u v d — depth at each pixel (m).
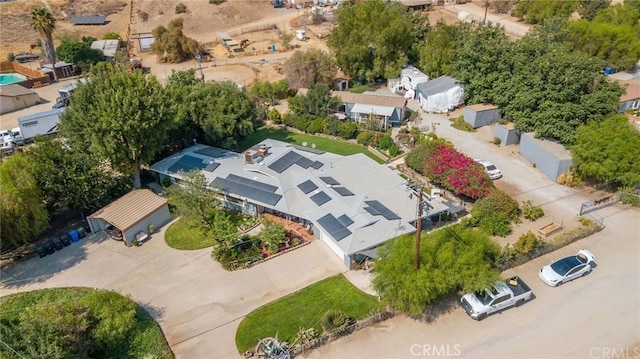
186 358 31.06
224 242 41.12
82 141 45.91
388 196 43.41
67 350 28.25
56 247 42.41
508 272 37.44
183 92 56.91
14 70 92.44
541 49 60.22
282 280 37.56
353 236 37.97
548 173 51.09
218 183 46.84
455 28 79.12
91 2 133.38
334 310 33.81
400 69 79.00
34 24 82.75
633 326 32.06
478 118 62.88
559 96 51.97
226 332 32.91
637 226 42.50
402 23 78.62
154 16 127.19
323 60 77.94
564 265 36.25
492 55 63.66
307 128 64.81
